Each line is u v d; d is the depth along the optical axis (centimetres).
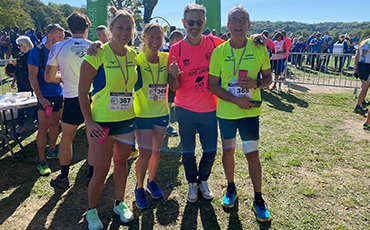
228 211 228
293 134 400
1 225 213
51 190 263
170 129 353
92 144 189
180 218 220
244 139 202
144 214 226
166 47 362
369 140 378
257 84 189
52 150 326
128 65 184
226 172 228
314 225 210
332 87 761
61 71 240
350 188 261
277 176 282
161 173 291
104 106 180
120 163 207
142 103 202
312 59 1060
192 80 201
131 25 176
